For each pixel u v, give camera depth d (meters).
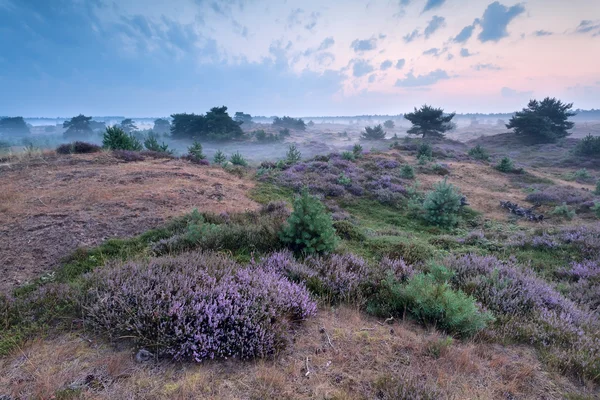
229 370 2.90
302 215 6.27
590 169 34.62
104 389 2.56
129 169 13.47
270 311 3.50
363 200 16.17
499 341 3.69
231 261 5.10
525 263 7.72
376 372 2.96
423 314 3.98
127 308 3.30
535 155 46.28
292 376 2.87
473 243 9.78
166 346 2.96
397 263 5.81
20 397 2.44
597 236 8.92
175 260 4.80
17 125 182.75
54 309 3.63
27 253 5.77
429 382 2.81
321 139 95.50
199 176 14.10
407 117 69.06
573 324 4.11
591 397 2.80
